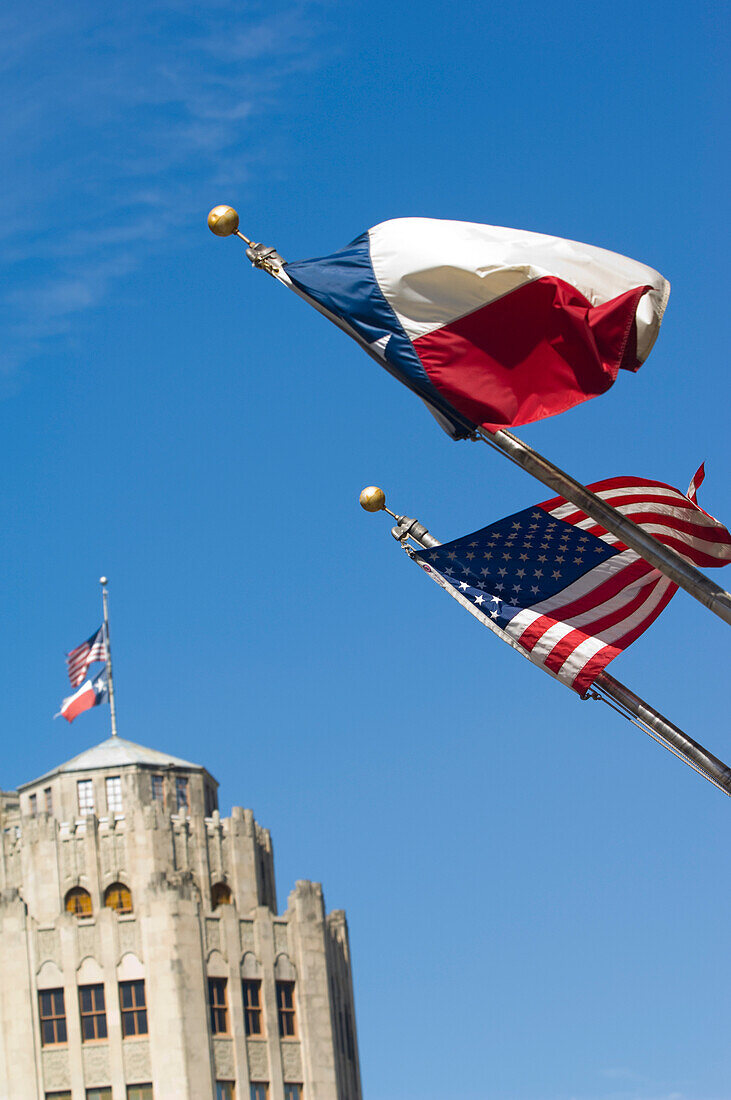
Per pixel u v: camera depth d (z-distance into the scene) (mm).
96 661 111438
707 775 30844
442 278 28562
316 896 105812
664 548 28203
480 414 28094
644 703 31578
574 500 28172
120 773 104938
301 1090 99125
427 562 33000
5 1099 95250
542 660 31422
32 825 103125
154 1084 95500
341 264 29375
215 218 29844
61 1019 97375
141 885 100938
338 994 106438
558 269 28234
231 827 105938
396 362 28672
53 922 99688
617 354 27703
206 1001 98062
